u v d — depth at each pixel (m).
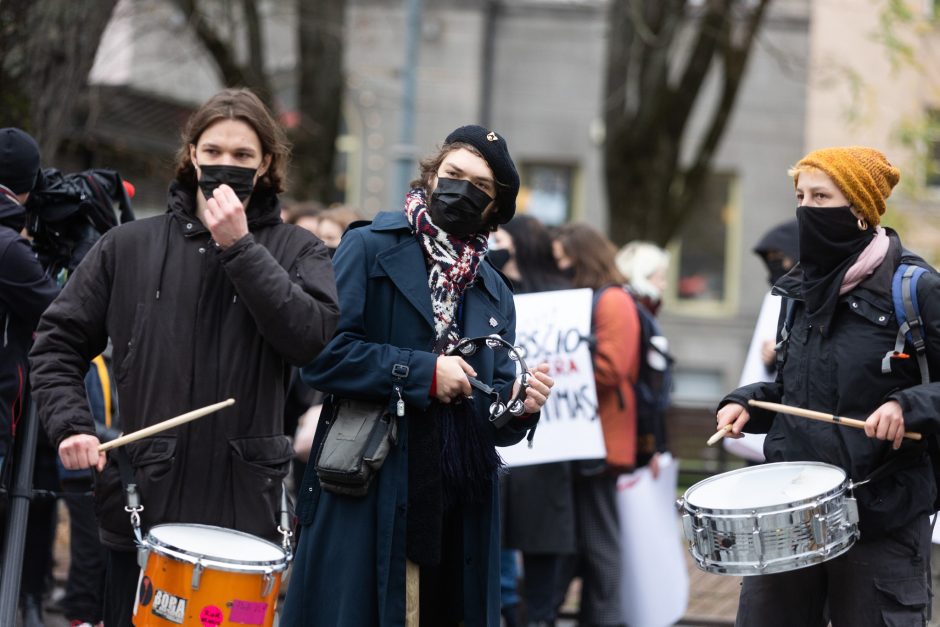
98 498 5.02
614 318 8.33
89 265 5.06
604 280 8.60
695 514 5.00
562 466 8.13
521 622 8.94
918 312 5.14
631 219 18.94
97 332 5.08
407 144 15.77
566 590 8.39
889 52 18.44
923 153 19.58
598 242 8.71
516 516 8.12
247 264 4.75
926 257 20.50
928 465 5.28
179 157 5.20
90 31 9.57
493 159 5.11
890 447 5.17
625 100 18.86
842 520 4.94
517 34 28.33
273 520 5.05
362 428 4.97
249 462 4.98
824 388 5.26
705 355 28.45
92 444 4.78
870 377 5.16
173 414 4.95
